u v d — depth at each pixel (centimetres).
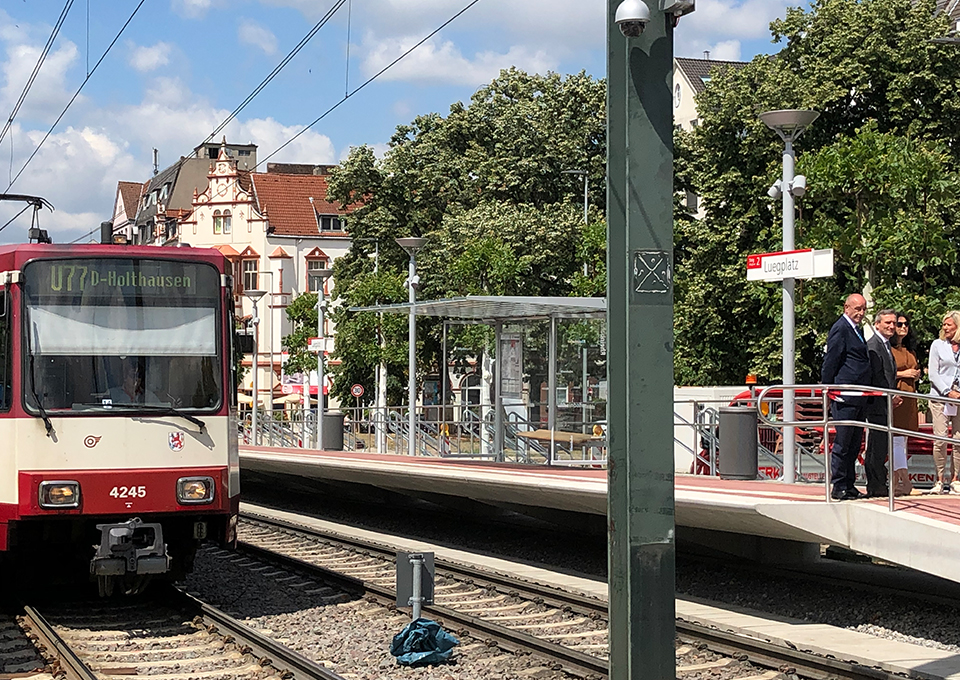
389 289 4416
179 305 1215
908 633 1091
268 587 1416
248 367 7919
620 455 757
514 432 1916
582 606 1212
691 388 2266
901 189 2591
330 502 2659
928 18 3394
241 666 981
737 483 1405
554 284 4378
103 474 1152
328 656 1031
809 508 1124
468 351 2184
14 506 1138
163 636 1120
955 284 3022
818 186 2636
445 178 4866
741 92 3488
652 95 748
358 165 4912
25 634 1126
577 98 4788
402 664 988
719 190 3506
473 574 1419
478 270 3922
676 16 753
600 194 4784
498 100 5019
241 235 7950
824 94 3338
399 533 2105
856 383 1155
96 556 1148
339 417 2858
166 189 9606
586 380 1791
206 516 1230
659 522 748
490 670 966
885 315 1206
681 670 959
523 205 4388
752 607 1272
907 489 1255
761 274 1485
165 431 1182
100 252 1193
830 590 1288
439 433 2284
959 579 996
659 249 749
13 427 1145
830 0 3488
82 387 1163
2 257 1189
